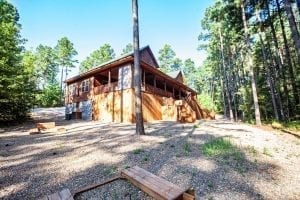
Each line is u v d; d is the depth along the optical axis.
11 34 16.88
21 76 16.17
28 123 17.86
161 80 25.42
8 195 4.27
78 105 22.98
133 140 9.06
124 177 4.38
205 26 30.22
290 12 11.22
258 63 29.31
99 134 10.91
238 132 11.67
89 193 4.15
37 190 4.49
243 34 22.59
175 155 6.83
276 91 23.44
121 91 18.05
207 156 6.73
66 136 10.56
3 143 8.98
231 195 4.34
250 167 5.93
